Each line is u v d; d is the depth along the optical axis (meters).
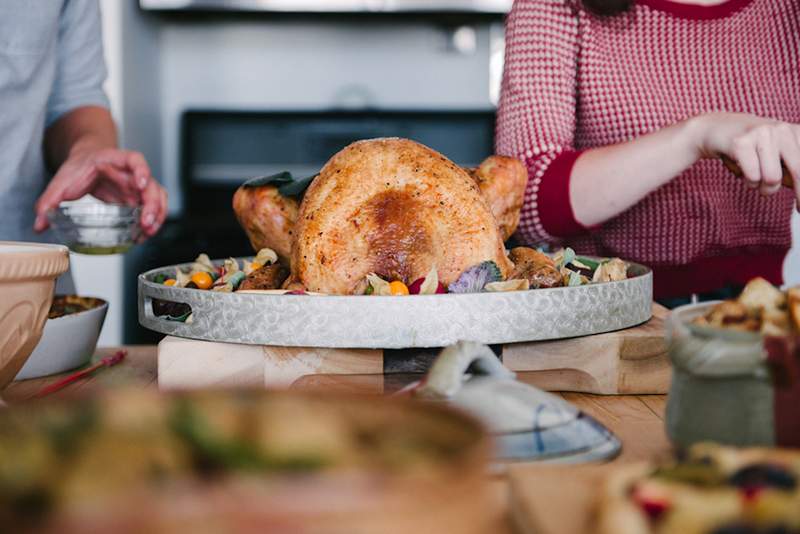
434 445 0.33
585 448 0.56
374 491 0.28
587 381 0.86
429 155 0.93
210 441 0.33
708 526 0.36
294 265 0.93
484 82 3.56
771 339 0.48
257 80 3.54
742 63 1.40
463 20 3.48
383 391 0.84
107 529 0.26
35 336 0.69
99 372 0.97
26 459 0.30
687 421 0.52
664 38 1.39
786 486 0.38
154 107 3.37
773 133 1.00
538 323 0.81
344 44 3.53
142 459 0.31
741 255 1.46
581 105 1.44
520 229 1.34
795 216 2.27
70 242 1.23
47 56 1.49
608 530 0.37
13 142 1.45
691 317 0.57
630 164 1.19
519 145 1.35
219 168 3.45
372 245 0.91
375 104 3.56
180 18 3.47
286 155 3.45
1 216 1.46
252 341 0.81
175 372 0.83
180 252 2.95
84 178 1.35
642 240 1.44
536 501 0.44
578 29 1.39
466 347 0.62
